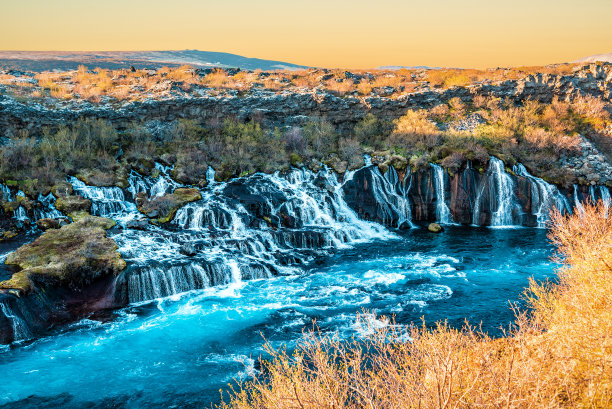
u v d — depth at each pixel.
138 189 33.94
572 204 35.81
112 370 16.67
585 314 9.66
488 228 35.31
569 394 8.03
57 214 29.36
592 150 39.75
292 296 23.11
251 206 32.38
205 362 17.11
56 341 18.66
